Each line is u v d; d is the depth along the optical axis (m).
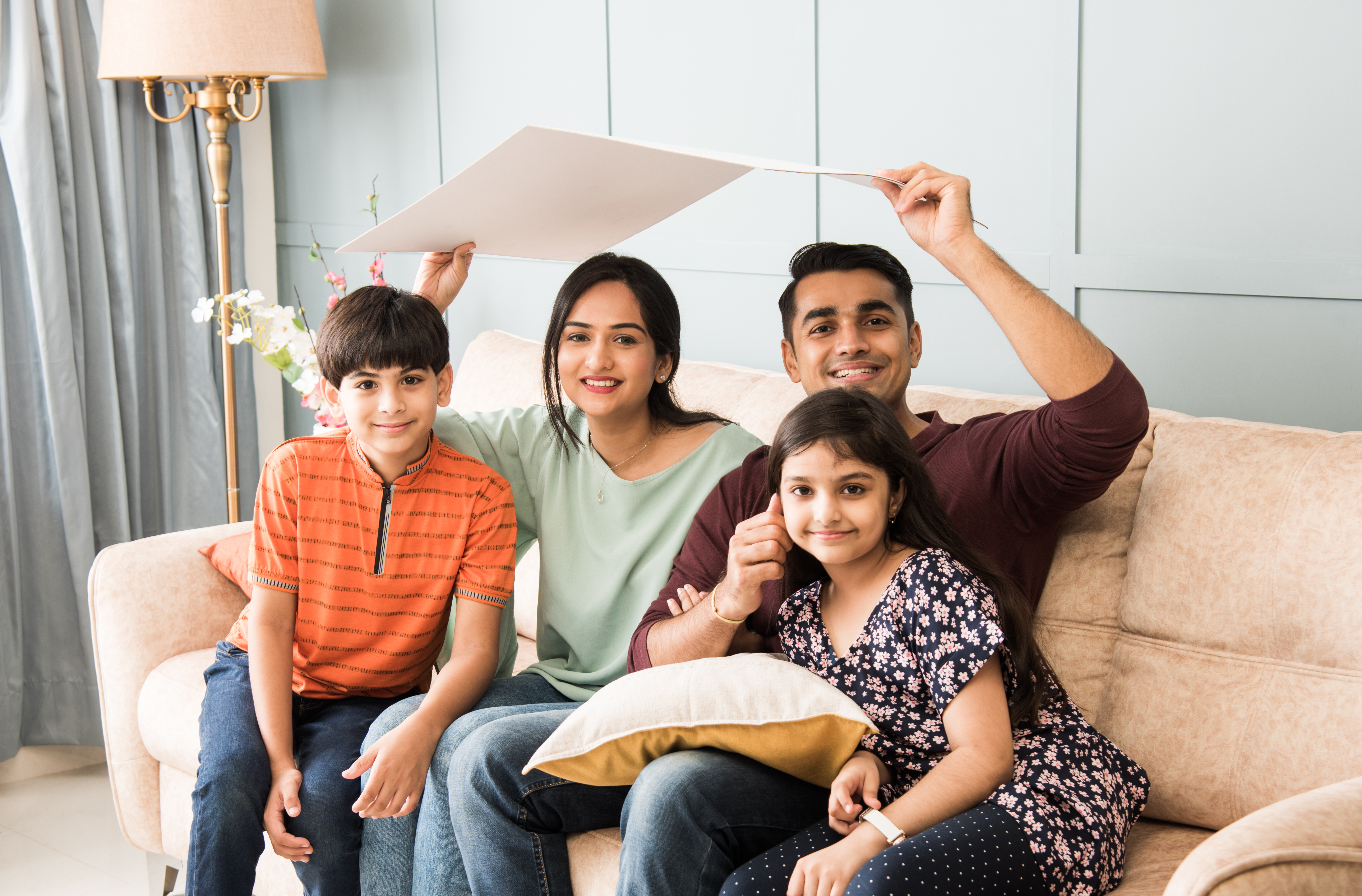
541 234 1.73
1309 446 1.39
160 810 1.97
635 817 1.21
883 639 1.28
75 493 2.83
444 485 1.62
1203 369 1.84
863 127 2.20
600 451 1.69
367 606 1.60
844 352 1.55
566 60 2.68
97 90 2.88
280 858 1.76
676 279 2.57
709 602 1.38
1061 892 1.14
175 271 3.12
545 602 1.69
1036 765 1.21
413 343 1.54
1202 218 1.80
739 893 1.14
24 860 2.34
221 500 3.21
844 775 1.18
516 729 1.35
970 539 1.45
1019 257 2.02
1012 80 1.99
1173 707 1.40
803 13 2.24
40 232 2.74
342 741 1.53
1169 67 1.81
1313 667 1.32
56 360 2.78
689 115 2.48
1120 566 1.51
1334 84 1.65
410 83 3.03
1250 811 1.32
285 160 3.39
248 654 1.70
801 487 1.28
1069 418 1.32
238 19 2.63
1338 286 1.68
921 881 1.06
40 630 2.84
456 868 1.37
